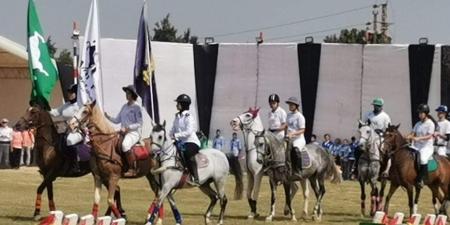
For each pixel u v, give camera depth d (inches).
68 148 690.8
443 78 1432.1
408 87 1446.9
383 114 839.1
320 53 1476.4
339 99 1472.7
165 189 653.3
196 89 1515.7
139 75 901.8
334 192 1190.3
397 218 640.4
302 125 791.1
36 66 829.8
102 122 660.7
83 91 959.6
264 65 1496.1
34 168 1460.4
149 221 655.8
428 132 789.2
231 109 1507.1
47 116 695.7
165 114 1497.3
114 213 658.2
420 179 777.6
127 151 659.4
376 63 1457.9
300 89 1485.0
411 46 1444.4
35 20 832.9
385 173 810.2
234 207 918.4
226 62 1508.4
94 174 668.1
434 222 695.7
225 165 698.8
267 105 1499.8
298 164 776.3
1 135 1423.5
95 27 978.7
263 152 759.7
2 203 861.8
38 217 701.3
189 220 748.0
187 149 661.3
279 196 1105.4
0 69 1628.9
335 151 1429.6
